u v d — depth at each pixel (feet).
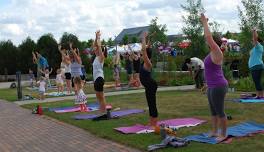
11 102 67.51
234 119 36.06
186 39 87.81
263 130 30.81
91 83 104.94
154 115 33.96
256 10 82.33
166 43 109.29
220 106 27.73
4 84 132.57
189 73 83.82
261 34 81.30
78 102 49.03
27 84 117.70
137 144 28.78
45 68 94.84
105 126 36.81
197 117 38.27
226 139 28.09
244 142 27.40
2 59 157.48
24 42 156.46
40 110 49.78
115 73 87.71
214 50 26.86
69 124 40.52
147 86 33.60
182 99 53.36
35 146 31.53
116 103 53.98
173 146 26.99
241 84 64.39
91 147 29.66
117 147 28.94
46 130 38.11
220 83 27.25
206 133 30.53
